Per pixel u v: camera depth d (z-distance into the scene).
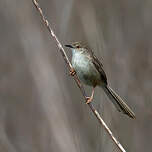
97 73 12.59
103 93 13.37
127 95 14.90
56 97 14.66
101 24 15.68
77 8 15.61
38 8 11.00
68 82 14.98
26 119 15.77
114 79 14.91
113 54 15.23
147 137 14.39
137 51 15.75
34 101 15.65
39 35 15.95
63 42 15.43
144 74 15.30
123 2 16.45
